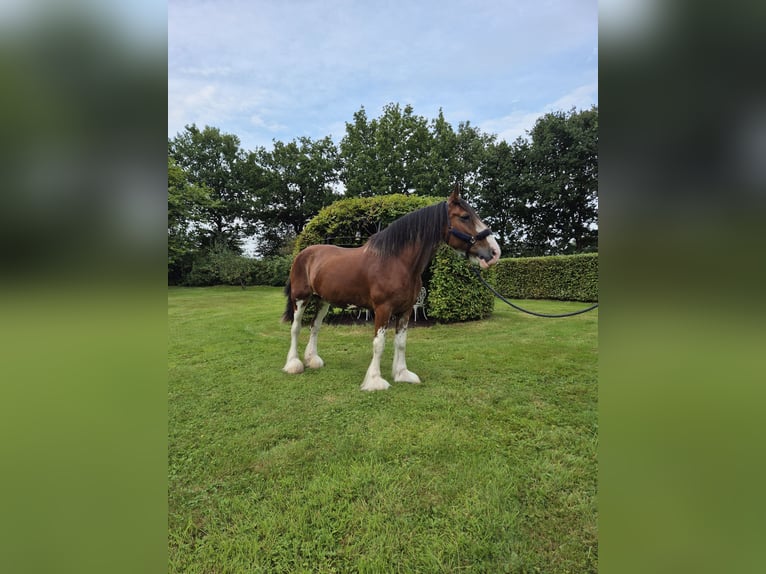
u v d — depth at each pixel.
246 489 1.68
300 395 2.83
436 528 1.41
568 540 1.34
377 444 2.04
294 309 3.74
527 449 1.97
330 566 1.25
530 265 11.02
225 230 26.31
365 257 3.12
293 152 26.02
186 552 1.32
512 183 20.34
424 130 20.83
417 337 5.00
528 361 3.70
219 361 3.87
